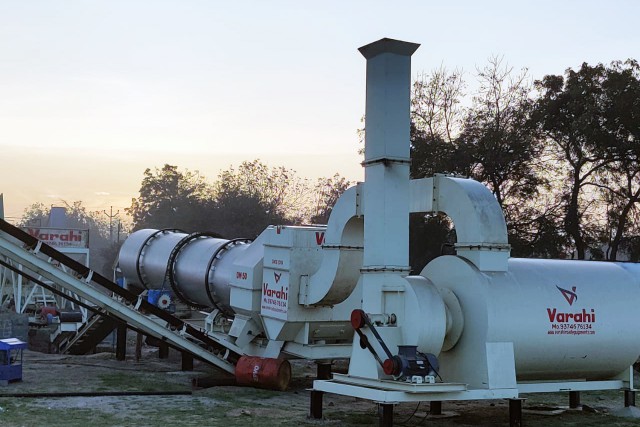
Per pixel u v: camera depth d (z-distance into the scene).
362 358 11.75
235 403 14.20
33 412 12.38
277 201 75.81
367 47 11.98
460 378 11.87
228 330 19.92
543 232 36.62
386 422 10.79
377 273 11.73
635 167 36.06
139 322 17.38
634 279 13.45
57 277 16.86
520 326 11.84
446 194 12.48
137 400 14.16
